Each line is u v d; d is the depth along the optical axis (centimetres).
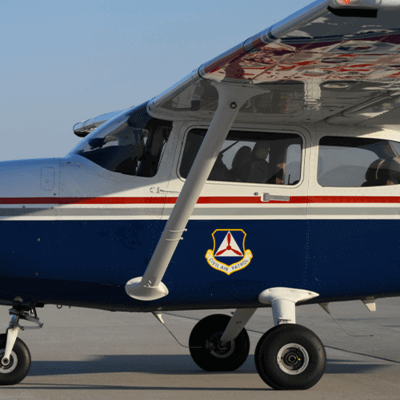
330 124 2138
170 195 2038
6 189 1978
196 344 2452
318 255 2089
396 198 2136
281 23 1306
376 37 1339
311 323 4453
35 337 3647
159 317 2181
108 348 3167
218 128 1728
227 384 2122
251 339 3547
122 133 2069
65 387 2050
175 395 1906
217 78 1648
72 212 1998
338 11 1166
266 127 2095
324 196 2097
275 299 2041
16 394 1919
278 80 1672
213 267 2053
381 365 2611
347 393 1947
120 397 1873
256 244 2067
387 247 2122
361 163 2138
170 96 1889
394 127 2175
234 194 2061
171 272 2038
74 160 2064
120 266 2014
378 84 1722
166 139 2055
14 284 1989
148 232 2028
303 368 1953
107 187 2023
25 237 1972
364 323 4472
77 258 1994
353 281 2111
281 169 2091
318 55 1467
